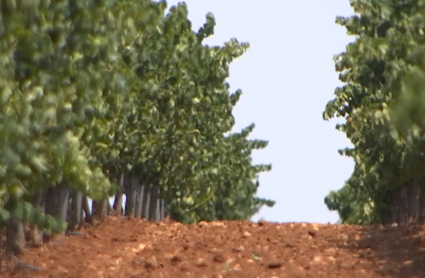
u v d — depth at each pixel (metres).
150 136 50.66
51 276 30.56
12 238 32.41
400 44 35.59
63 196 39.03
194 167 64.69
